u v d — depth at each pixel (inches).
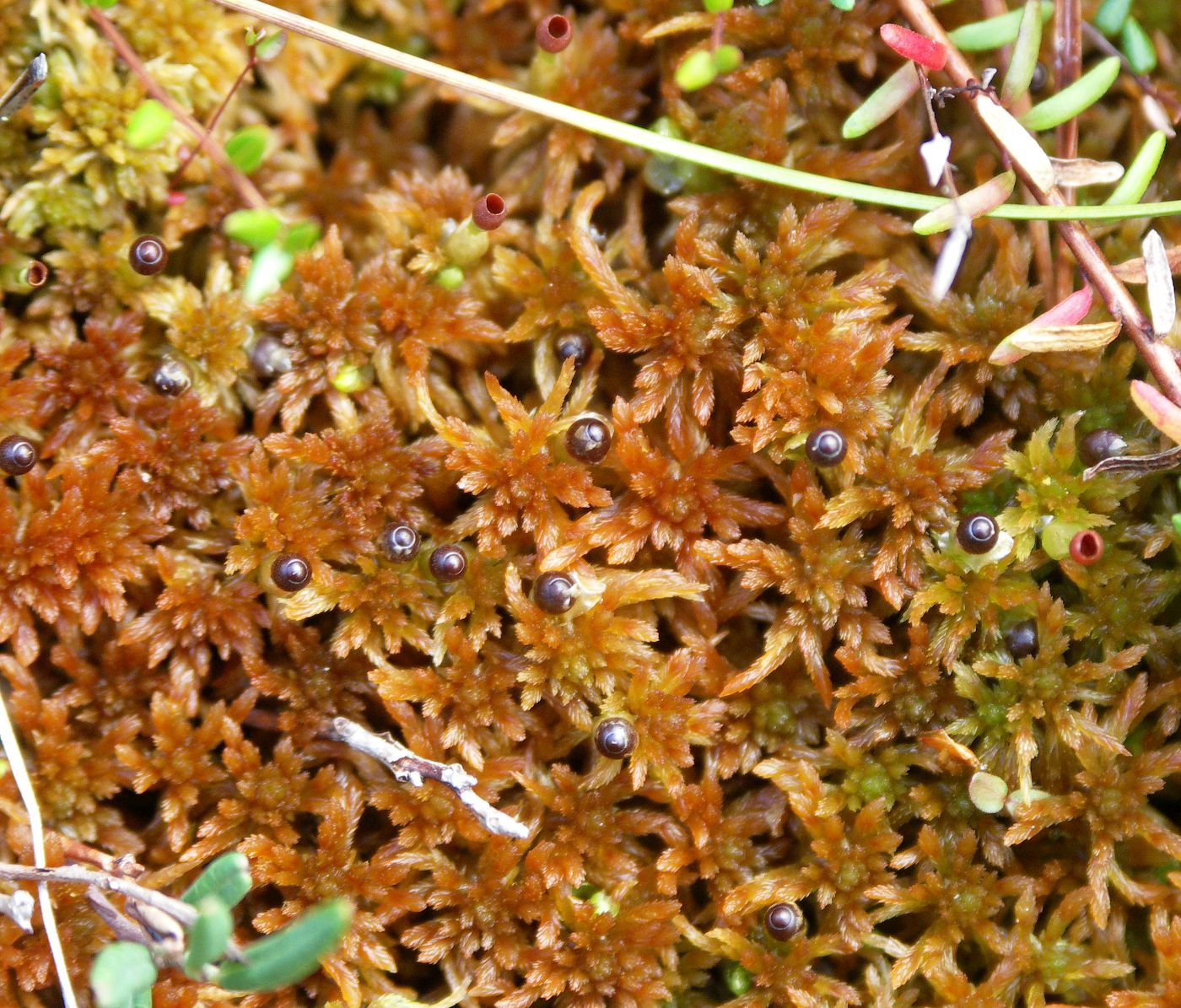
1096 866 5.5
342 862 5.5
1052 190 5.6
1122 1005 5.5
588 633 5.6
